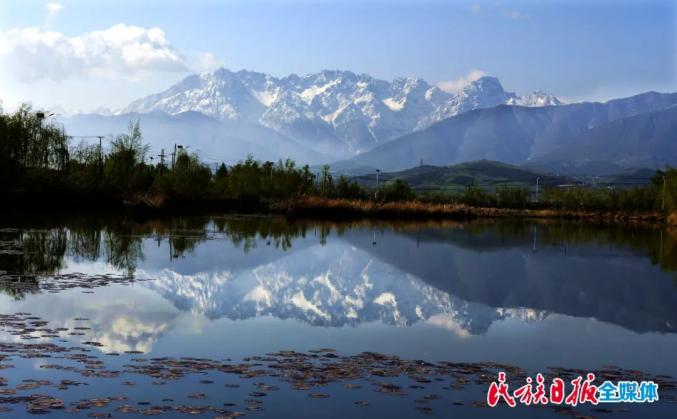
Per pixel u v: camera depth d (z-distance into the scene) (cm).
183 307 2231
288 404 1303
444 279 3244
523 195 13050
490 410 1316
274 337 1877
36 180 7000
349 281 3075
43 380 1384
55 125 7869
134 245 4038
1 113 7119
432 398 1369
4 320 1916
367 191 11369
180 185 8244
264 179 9381
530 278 3347
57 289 2442
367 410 1287
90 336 1772
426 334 2008
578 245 5403
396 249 4581
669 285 3189
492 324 2211
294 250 4247
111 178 7781
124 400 1289
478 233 6525
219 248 4119
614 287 3103
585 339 2020
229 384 1407
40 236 4316
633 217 11612
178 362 1555
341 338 1902
